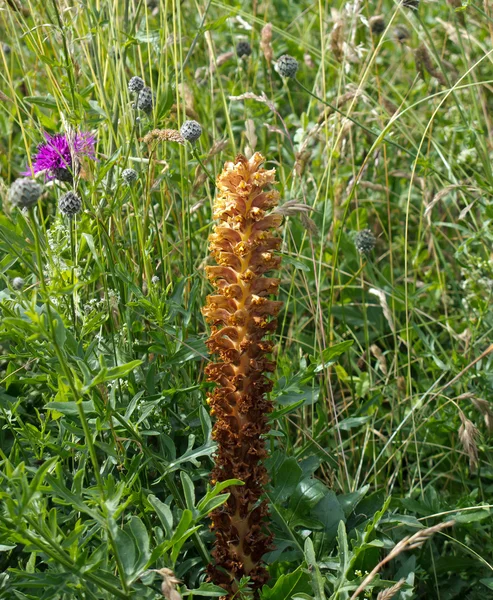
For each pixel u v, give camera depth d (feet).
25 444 1.64
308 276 2.33
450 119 2.77
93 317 1.53
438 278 2.35
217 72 2.16
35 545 1.20
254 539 1.43
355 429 2.12
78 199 1.64
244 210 1.32
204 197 2.20
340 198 2.33
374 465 1.85
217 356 1.86
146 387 1.64
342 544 1.44
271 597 1.40
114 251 1.80
